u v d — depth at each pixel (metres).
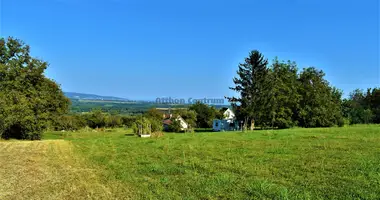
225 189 10.36
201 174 12.89
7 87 37.38
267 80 63.53
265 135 33.12
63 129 71.44
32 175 12.95
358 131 35.94
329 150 19.52
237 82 66.94
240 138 30.33
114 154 19.73
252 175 12.54
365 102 78.25
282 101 62.12
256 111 62.38
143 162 16.19
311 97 61.56
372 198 9.02
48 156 18.91
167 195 9.71
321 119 60.62
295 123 62.00
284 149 20.39
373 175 12.01
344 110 68.62
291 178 11.86
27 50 40.34
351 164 14.47
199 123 94.81
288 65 67.88
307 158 16.48
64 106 46.31
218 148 22.05
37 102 39.28
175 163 15.73
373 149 19.67
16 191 10.38
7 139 36.62
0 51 38.81
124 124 92.50
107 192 10.20
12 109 34.94
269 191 9.91
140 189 10.54
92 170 14.07
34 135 38.72
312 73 65.38
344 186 10.45
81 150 22.14
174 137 35.12
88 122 88.62
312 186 10.55
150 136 39.75
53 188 10.77
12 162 16.47
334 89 70.75
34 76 40.53
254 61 65.81
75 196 9.79
